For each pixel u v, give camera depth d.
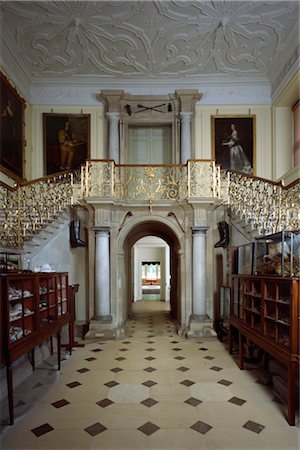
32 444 3.43
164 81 10.92
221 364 6.02
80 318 8.95
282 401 4.45
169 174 10.07
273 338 4.38
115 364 6.04
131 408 4.24
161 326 9.65
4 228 6.98
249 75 10.72
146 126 11.63
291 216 6.92
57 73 10.52
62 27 8.64
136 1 7.80
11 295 4.02
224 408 4.23
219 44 9.40
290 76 9.27
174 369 5.75
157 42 9.31
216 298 8.91
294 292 3.79
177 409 4.21
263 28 8.76
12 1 7.64
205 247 8.49
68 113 10.88
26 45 9.20
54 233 8.39
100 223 8.34
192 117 10.87
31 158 10.69
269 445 3.39
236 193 8.64
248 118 10.92
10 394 3.81
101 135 10.86
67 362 6.18
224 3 7.87
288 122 10.62
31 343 4.31
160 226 10.16
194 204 8.27
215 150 10.84
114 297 8.53
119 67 10.34
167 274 16.36
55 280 5.71
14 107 9.34
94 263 8.55
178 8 8.06
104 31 8.89
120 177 9.34
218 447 3.36
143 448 3.35
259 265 5.42
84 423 3.86
